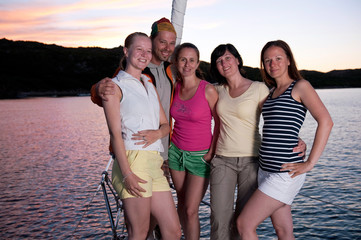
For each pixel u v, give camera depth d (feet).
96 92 6.15
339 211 49.34
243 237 6.99
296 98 6.66
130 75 6.43
